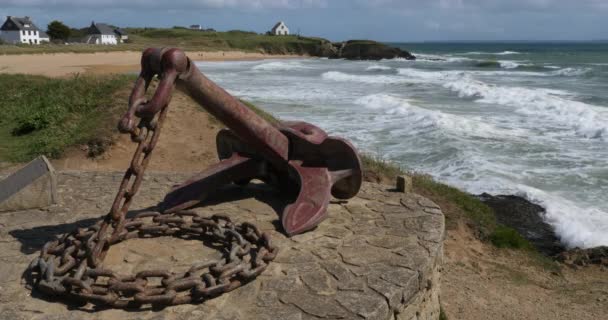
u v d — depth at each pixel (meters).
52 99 12.81
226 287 3.38
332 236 4.49
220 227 4.32
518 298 6.30
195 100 4.45
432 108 19.27
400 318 3.61
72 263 3.64
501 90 23.27
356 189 5.18
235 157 5.43
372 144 13.38
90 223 4.91
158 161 9.89
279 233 4.56
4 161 9.64
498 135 14.39
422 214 5.04
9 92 14.85
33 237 4.57
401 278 3.70
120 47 65.00
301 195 4.82
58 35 95.06
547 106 18.98
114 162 9.78
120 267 3.90
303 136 5.06
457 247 7.61
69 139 10.36
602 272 7.36
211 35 89.44
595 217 9.14
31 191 5.26
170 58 3.92
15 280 3.70
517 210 9.53
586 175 11.12
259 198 5.50
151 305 3.30
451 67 48.62
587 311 6.00
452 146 12.98
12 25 87.44
